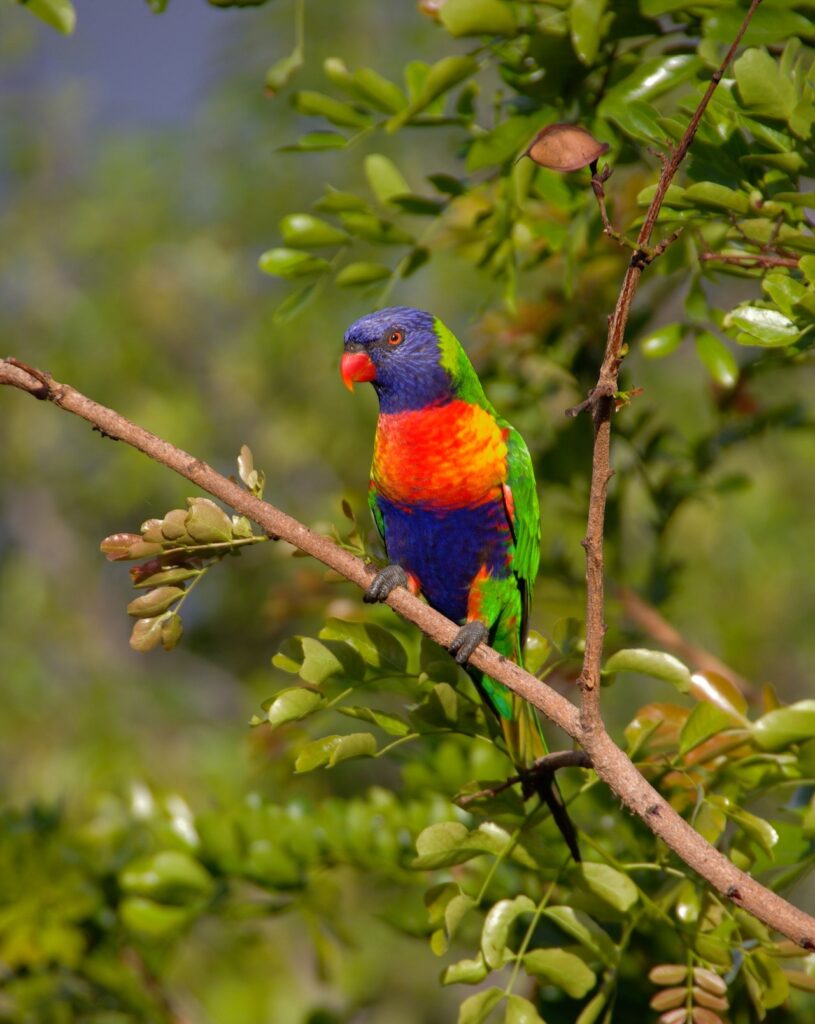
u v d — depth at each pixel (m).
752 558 16.50
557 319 9.51
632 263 4.94
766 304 5.92
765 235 6.32
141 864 7.90
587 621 5.40
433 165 18.55
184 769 17.33
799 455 15.68
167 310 19.91
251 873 7.94
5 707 18.02
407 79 7.58
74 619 19.83
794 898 15.95
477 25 6.80
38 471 20.39
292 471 19.91
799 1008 7.47
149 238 20.00
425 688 6.53
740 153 6.21
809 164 5.99
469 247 9.38
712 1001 6.09
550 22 6.89
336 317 18.80
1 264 20.55
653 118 6.60
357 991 13.38
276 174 19.42
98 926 8.38
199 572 6.03
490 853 6.14
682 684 6.05
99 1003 8.46
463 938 7.87
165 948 8.65
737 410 9.68
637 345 9.55
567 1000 7.21
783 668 16.80
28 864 8.38
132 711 18.75
